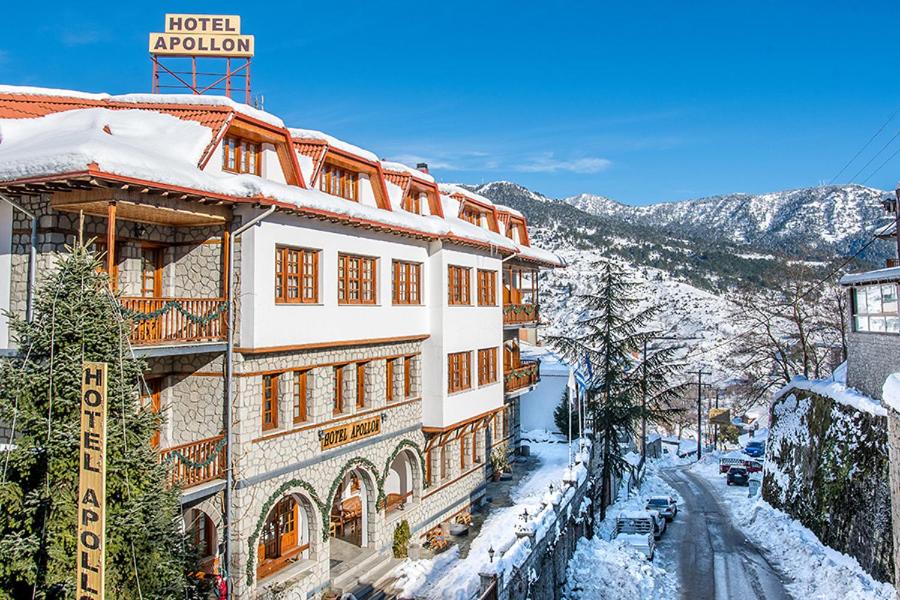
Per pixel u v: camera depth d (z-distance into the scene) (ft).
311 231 56.80
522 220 117.39
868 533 74.08
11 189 41.57
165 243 52.75
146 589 36.04
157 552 36.52
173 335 46.83
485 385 86.22
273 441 53.26
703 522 114.52
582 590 73.82
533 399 138.31
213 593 46.96
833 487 86.84
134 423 36.37
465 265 81.20
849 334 99.81
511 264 107.34
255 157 57.06
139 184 40.78
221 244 51.67
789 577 83.46
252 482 51.06
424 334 74.64
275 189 51.08
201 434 51.13
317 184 62.08
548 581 67.10
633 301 119.34
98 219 46.91
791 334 152.56
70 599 32.96
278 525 57.11
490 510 85.61
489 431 97.04
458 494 81.92
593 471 103.30
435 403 74.74
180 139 49.73
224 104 52.60
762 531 104.63
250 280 50.39
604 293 114.21
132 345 42.73
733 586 79.92
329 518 59.21
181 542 41.04
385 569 64.08
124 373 36.58
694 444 255.91
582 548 83.82
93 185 40.40
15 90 51.60
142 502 35.94
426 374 75.46
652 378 116.37
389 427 68.54
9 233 44.62
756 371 174.40
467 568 64.44
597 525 101.71
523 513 67.51
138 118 51.39
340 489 72.23
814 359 150.30
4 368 35.24
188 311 48.70
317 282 57.98
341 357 61.52
